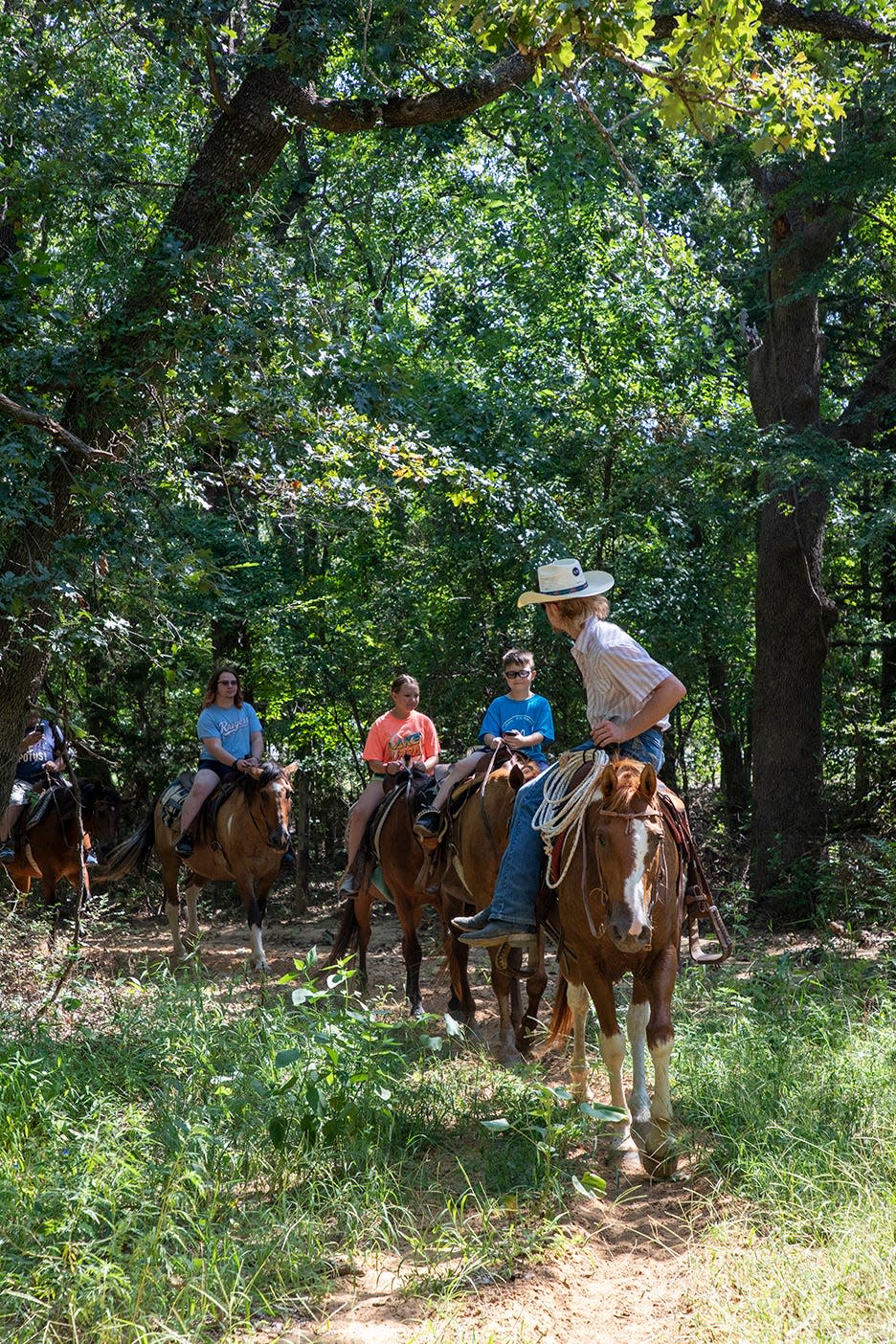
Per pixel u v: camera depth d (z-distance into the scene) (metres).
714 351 17.97
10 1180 5.17
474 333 19.84
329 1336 4.34
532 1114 6.13
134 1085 6.73
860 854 13.09
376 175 18.45
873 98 13.13
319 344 8.88
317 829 19.61
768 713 15.06
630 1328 4.49
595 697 6.40
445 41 10.97
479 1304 4.61
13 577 7.43
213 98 10.38
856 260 17.16
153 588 8.33
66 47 10.76
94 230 9.98
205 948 13.66
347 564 16.75
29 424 7.87
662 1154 5.79
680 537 15.64
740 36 7.38
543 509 14.78
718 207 19.86
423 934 14.59
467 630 15.80
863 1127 5.74
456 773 8.82
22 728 9.01
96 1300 4.32
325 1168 5.64
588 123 14.76
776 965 9.91
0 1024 7.70
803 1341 4.08
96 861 13.49
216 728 12.05
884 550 16.73
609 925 5.50
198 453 9.50
